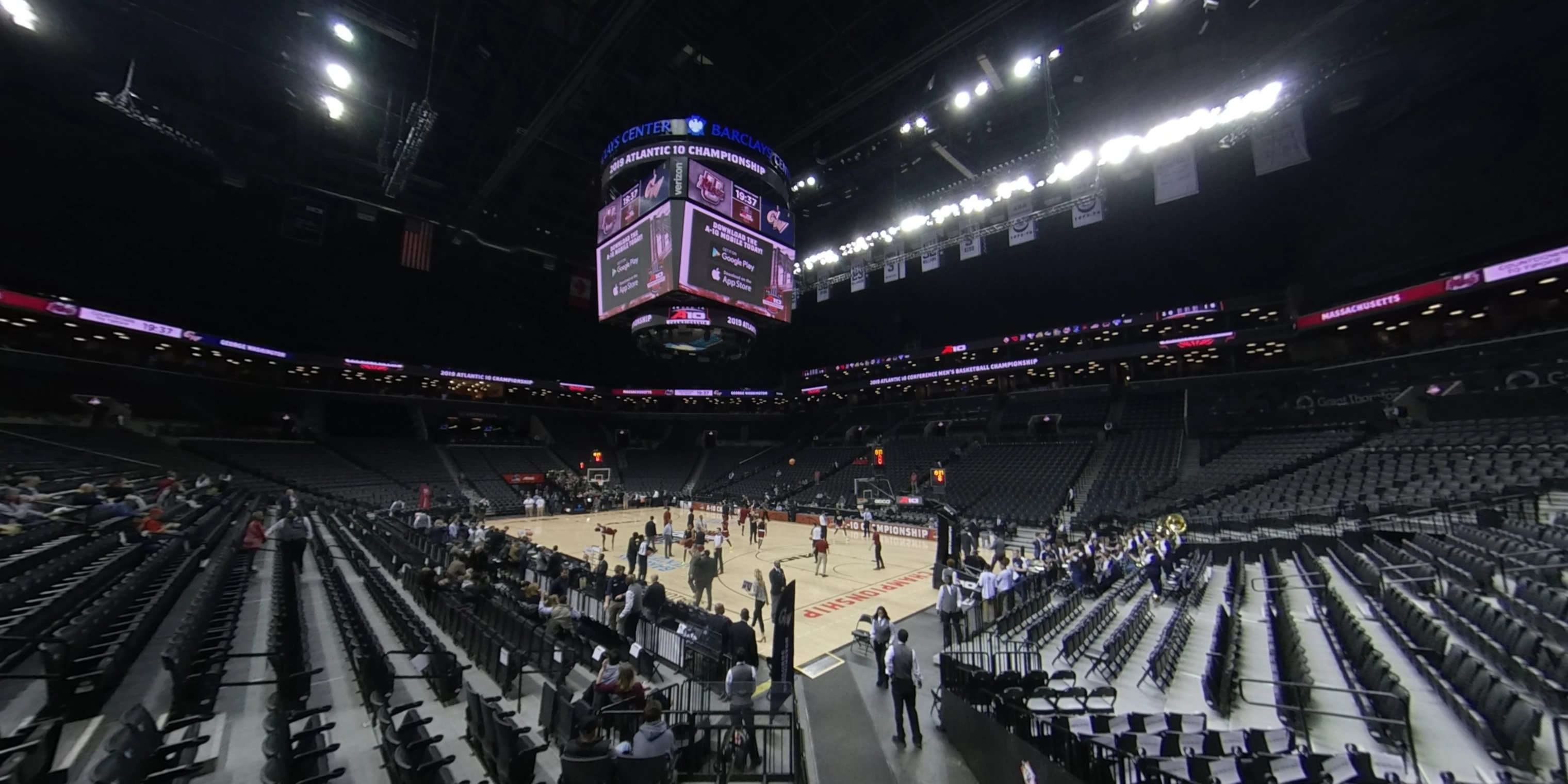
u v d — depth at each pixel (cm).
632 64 2030
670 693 795
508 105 2177
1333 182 2364
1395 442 2083
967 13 1672
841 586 1666
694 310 2197
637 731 582
